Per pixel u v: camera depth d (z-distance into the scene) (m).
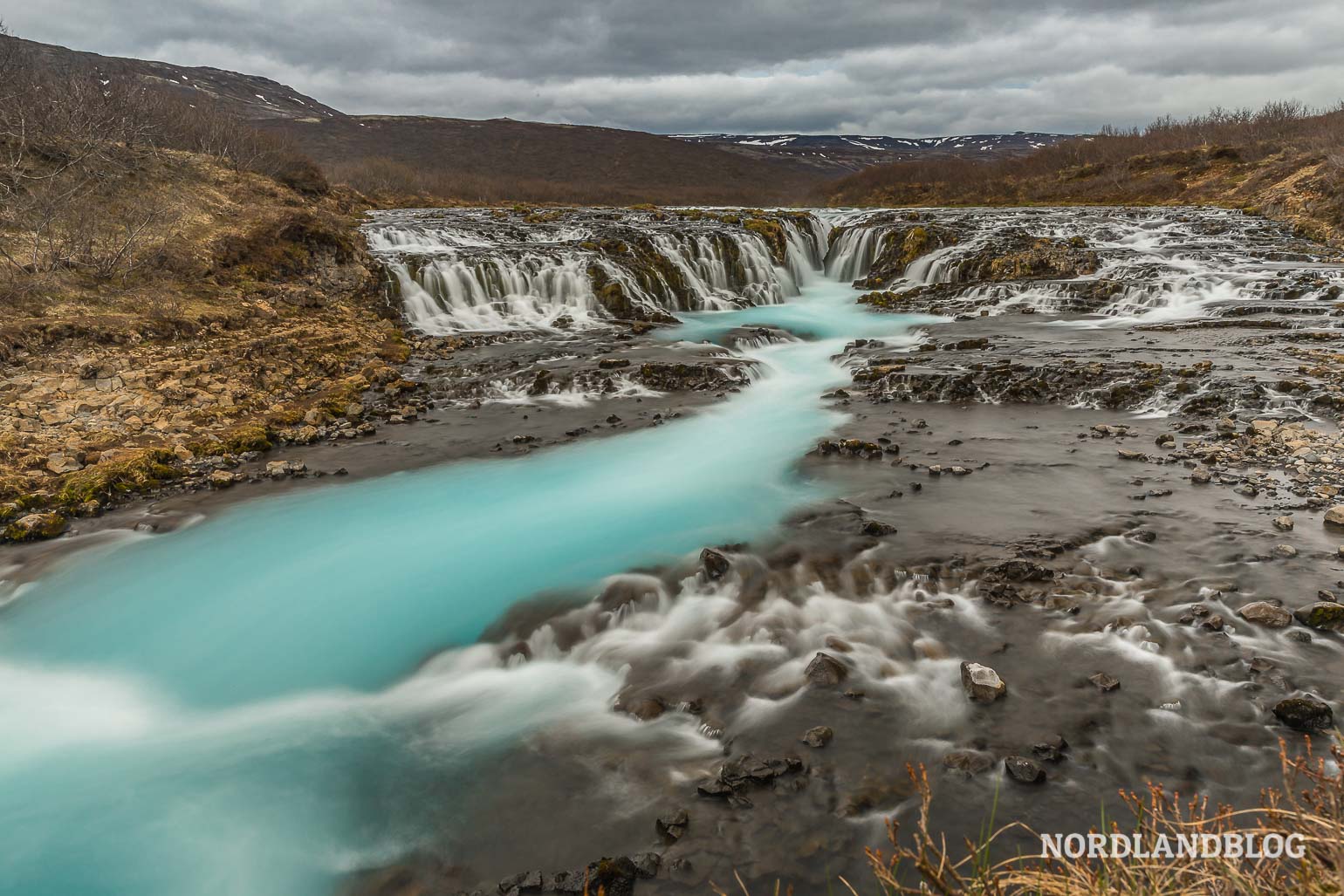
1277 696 5.13
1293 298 18.69
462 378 14.55
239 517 9.09
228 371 13.30
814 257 28.50
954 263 23.69
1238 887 2.79
